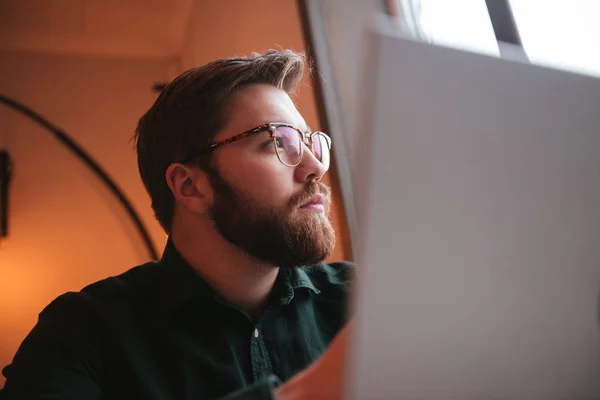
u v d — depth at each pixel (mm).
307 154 866
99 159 3199
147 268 984
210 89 895
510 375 372
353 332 329
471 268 355
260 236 825
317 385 494
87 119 3236
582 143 411
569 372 402
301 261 840
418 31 1338
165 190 961
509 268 373
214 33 2424
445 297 348
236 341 855
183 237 916
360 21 1337
